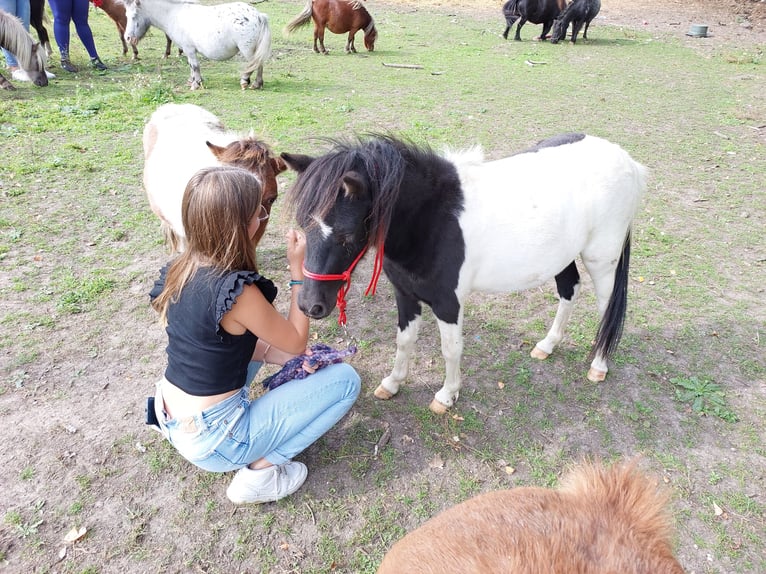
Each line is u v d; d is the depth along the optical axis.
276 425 2.18
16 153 5.73
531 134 6.95
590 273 3.02
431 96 8.55
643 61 11.41
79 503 2.35
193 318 1.88
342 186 1.98
